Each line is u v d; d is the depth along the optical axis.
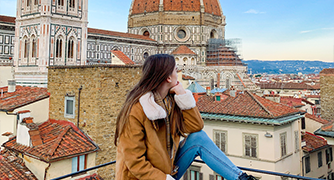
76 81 24.62
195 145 5.32
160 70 4.78
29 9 70.06
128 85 25.14
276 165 26.67
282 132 28.33
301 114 33.25
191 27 138.25
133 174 4.43
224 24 151.25
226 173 5.05
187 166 5.50
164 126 4.90
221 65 130.38
